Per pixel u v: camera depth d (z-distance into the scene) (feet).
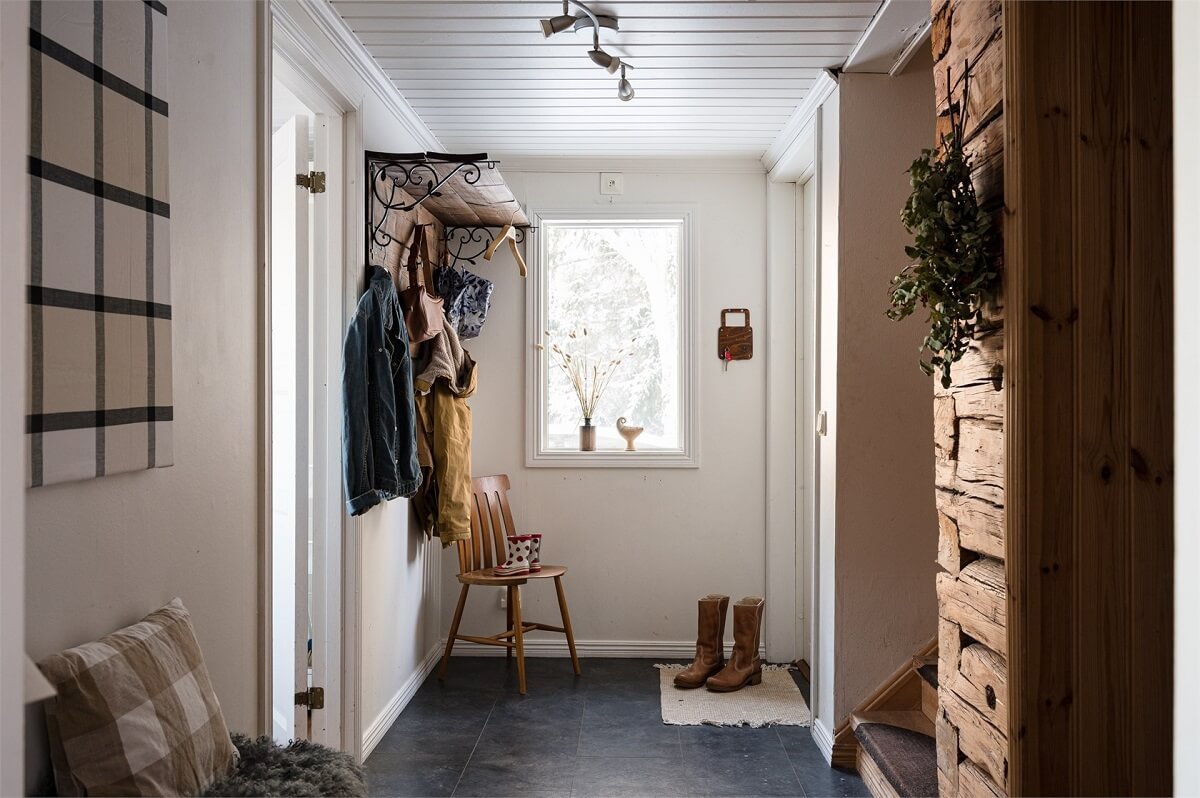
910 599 11.01
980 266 6.18
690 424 15.43
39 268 4.65
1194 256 4.01
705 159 15.38
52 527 4.89
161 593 5.99
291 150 10.97
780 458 15.29
